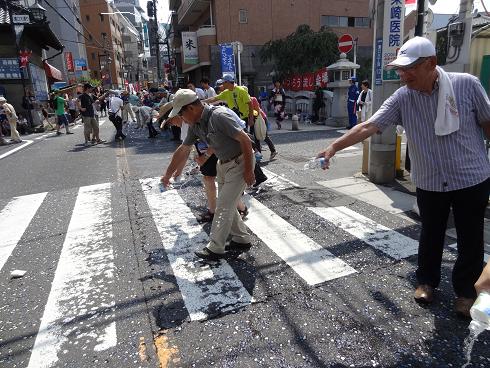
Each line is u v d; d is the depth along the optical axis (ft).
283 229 14.66
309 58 68.08
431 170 8.43
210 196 15.46
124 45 282.97
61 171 27.53
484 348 7.93
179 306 9.87
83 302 10.32
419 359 7.70
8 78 65.51
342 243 13.19
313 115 52.44
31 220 17.20
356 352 7.97
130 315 9.60
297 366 7.64
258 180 18.15
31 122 61.31
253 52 81.20
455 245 12.60
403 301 9.67
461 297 8.86
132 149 35.96
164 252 13.15
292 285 10.67
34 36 76.74
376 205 16.85
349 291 10.24
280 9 81.82
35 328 9.29
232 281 11.01
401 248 12.61
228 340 8.49
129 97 62.64
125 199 19.63
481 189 8.23
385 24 18.53
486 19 22.24
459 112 7.89
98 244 14.16
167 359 7.97
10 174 27.50
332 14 86.89
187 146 12.56
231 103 22.52
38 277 11.87
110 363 7.96
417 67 7.61
